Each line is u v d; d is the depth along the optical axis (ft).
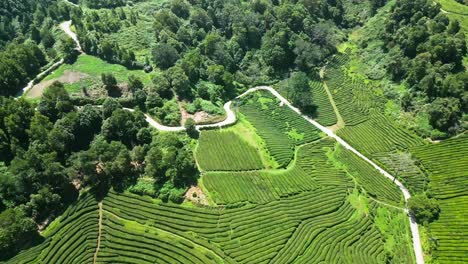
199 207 332.19
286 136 442.09
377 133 438.40
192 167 356.79
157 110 412.57
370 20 600.80
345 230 336.90
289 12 574.15
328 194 367.45
